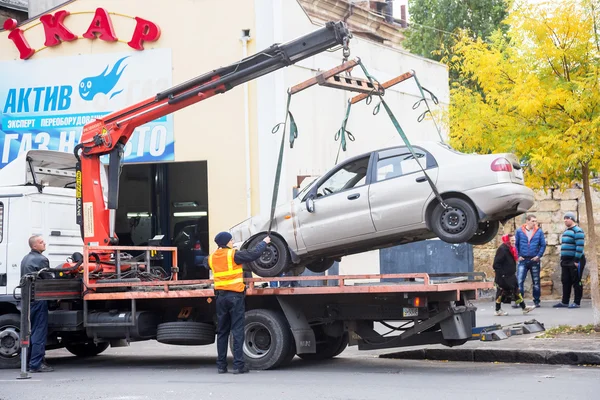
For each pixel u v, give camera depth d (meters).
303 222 14.96
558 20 16.39
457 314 13.79
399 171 14.34
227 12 24.41
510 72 17.23
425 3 44.88
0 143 25.66
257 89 24.06
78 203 16.48
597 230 26.94
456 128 17.73
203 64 24.53
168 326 15.10
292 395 11.12
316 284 17.08
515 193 13.44
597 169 16.94
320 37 14.60
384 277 13.62
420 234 14.61
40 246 15.18
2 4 32.06
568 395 10.64
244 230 15.48
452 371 13.50
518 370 13.41
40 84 25.53
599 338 15.53
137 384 12.75
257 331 14.44
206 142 24.44
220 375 13.72
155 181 26.55
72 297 15.48
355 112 27.11
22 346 14.02
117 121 16.33
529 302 26.64
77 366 16.12
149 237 26.64
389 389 11.46
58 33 25.28
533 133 16.52
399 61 29.38
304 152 24.78
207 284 14.80
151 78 24.83
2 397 11.62
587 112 16.17
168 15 24.80
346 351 17.30
